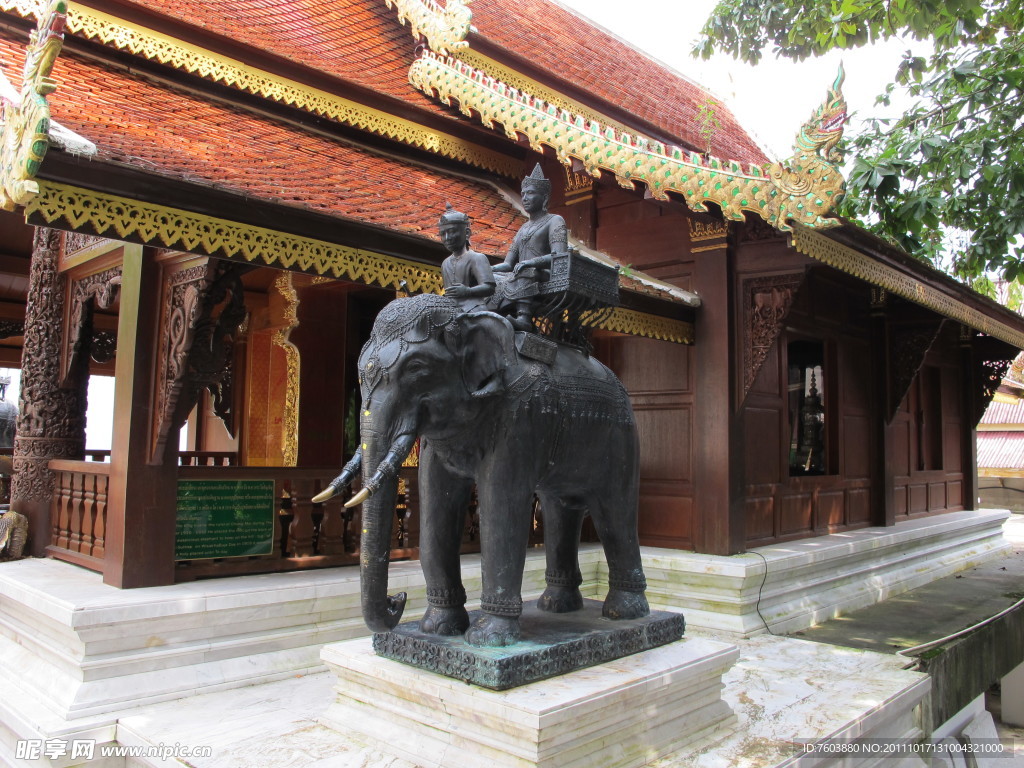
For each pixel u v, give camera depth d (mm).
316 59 8547
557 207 9570
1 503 9477
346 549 6922
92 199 4199
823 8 9250
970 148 8852
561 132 7535
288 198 5102
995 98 9148
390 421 3547
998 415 21750
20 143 3727
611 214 9078
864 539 9234
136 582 5422
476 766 3471
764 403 8789
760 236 7895
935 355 13477
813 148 6070
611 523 4473
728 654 4414
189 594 5141
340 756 3812
